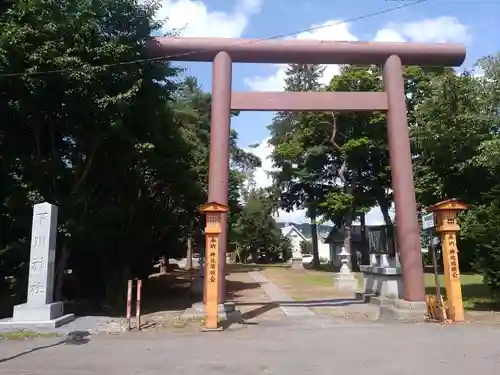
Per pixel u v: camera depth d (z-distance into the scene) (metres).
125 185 16.47
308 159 37.84
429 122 17.47
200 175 23.47
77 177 14.48
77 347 9.41
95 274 19.47
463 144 16.83
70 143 15.15
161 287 24.53
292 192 43.12
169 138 18.00
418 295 13.46
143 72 14.31
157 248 22.28
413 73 30.36
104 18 13.74
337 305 17.05
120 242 17.73
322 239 63.31
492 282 14.13
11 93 13.05
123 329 11.67
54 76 12.39
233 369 7.47
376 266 17.23
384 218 37.88
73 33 12.72
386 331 11.21
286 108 14.30
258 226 51.09
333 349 9.09
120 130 13.61
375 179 36.84
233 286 24.89
